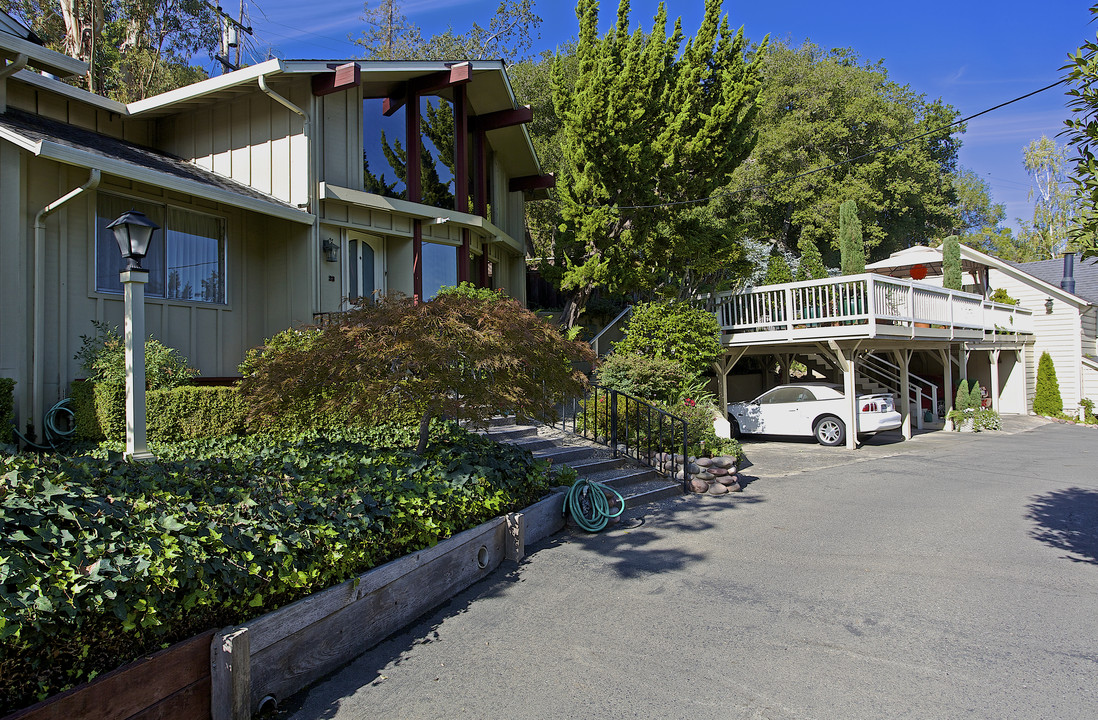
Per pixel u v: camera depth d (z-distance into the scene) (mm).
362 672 3732
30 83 9328
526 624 4434
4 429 6750
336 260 10477
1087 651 3963
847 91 30188
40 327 7648
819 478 10242
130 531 3117
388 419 8609
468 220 12508
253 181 10523
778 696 3438
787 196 28391
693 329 13422
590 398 10625
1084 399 21609
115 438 6965
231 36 16250
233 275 10000
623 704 3359
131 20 21062
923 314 15680
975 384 18656
